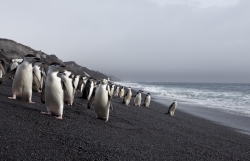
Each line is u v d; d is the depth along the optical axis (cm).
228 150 791
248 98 3434
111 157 491
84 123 739
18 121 588
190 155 642
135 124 938
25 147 441
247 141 1016
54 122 654
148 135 784
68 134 575
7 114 629
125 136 695
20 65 803
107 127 766
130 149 572
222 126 1369
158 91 5141
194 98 3416
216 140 936
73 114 847
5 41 4825
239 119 1656
